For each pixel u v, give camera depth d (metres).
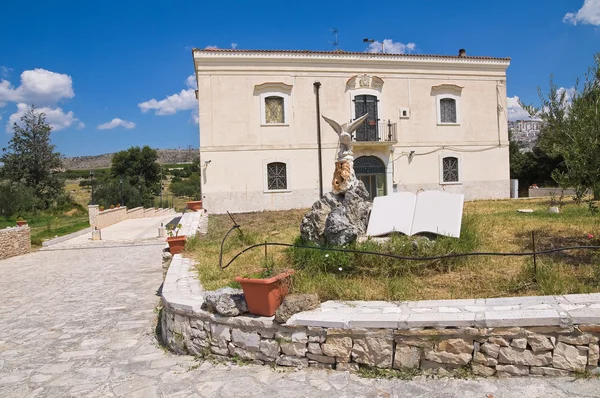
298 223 14.34
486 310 4.07
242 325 4.52
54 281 11.20
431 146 22.31
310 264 6.18
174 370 4.60
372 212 7.46
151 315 7.10
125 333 6.20
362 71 21.56
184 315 5.05
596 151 5.91
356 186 7.82
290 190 21.09
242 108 20.67
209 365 4.60
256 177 20.84
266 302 4.45
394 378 3.94
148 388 4.21
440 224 6.87
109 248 17.89
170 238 9.73
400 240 6.31
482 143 22.91
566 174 6.38
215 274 6.88
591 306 4.00
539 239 7.84
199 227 14.67
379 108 21.80
